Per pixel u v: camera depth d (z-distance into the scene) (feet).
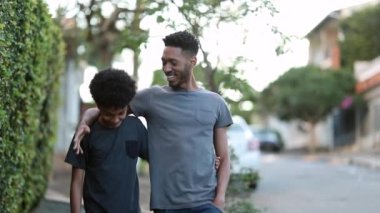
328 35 131.54
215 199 14.14
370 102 109.60
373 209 36.27
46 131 30.17
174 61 14.14
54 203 31.58
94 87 13.70
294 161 88.89
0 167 19.43
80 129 13.92
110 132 14.12
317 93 115.34
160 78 30.04
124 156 14.08
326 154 108.06
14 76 20.03
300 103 116.88
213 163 14.28
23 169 23.58
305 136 146.41
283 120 125.39
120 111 13.84
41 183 29.68
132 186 14.14
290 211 35.47
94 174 14.03
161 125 14.20
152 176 14.14
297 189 46.65
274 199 40.45
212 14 24.49
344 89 116.06
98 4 43.29
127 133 14.19
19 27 19.81
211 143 14.29
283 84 120.47
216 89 25.22
